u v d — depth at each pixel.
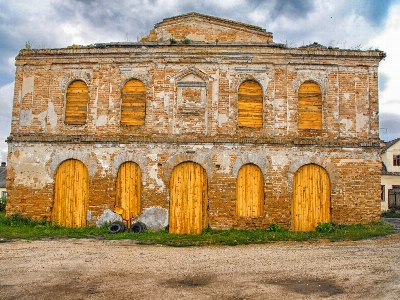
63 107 18.53
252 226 17.38
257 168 17.72
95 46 18.55
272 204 17.41
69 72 18.72
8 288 8.85
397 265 10.94
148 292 8.68
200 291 8.77
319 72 18.19
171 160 17.72
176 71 18.34
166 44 18.30
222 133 17.86
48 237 15.44
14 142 18.44
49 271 10.28
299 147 17.62
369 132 17.94
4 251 12.68
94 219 17.77
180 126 18.05
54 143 18.27
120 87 18.42
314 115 18.02
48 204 18.03
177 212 17.59
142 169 17.77
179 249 13.38
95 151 18.05
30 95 18.70
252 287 9.05
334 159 17.62
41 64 18.81
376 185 17.64
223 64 18.23
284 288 9.00
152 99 18.22
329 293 8.67
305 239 15.11
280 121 17.86
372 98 18.09
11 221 17.89
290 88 18.03
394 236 15.52
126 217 17.75
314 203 17.56
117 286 9.08
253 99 18.14
